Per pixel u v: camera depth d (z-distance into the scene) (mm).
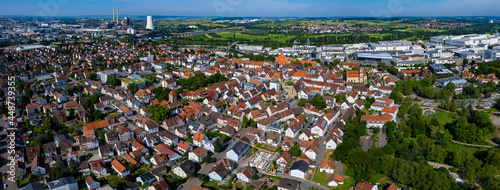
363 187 170875
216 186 179875
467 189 171875
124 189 174875
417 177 175625
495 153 191375
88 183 176250
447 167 197125
